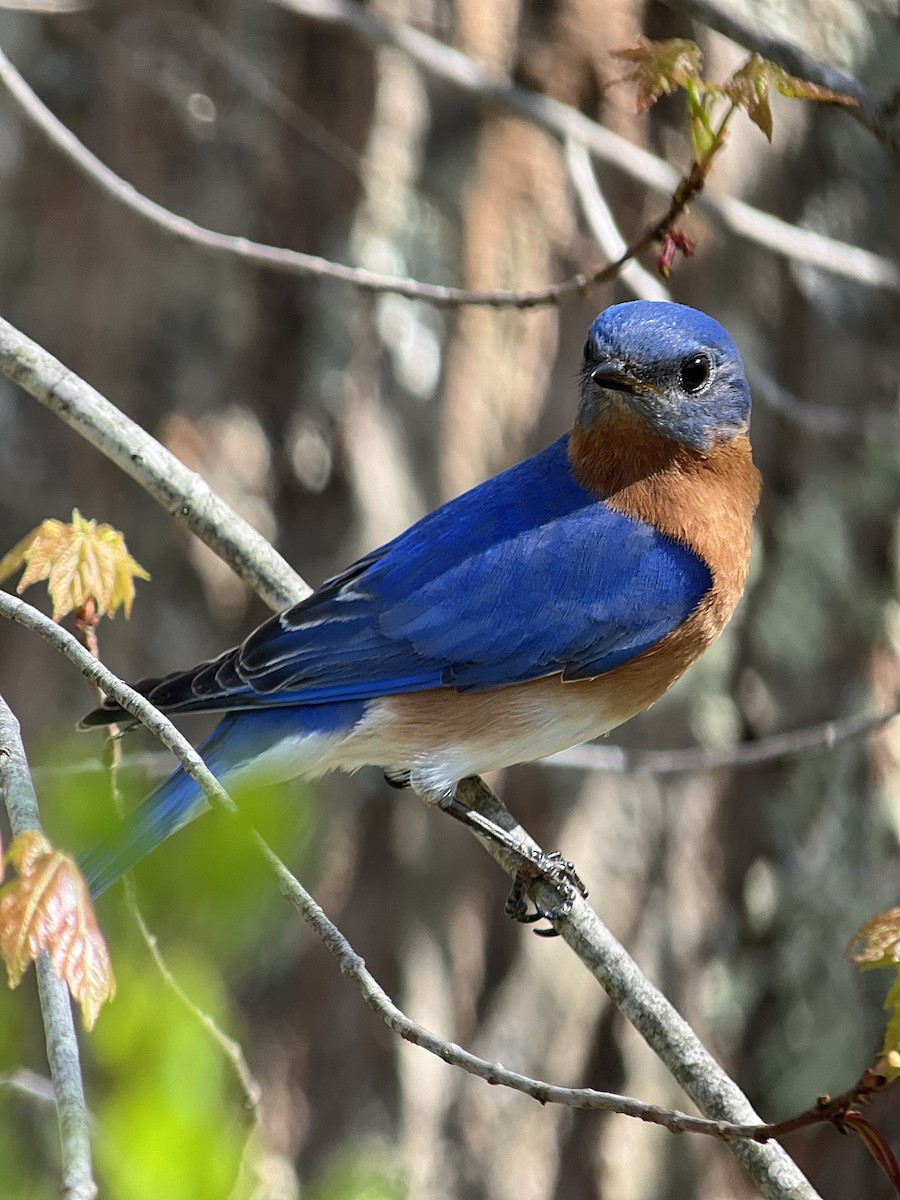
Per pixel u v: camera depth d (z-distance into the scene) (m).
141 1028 5.55
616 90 11.92
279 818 5.25
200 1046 5.59
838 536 12.50
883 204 12.87
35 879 5.10
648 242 8.54
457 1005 11.75
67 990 5.39
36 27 11.69
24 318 11.69
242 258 9.41
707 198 10.77
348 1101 11.55
